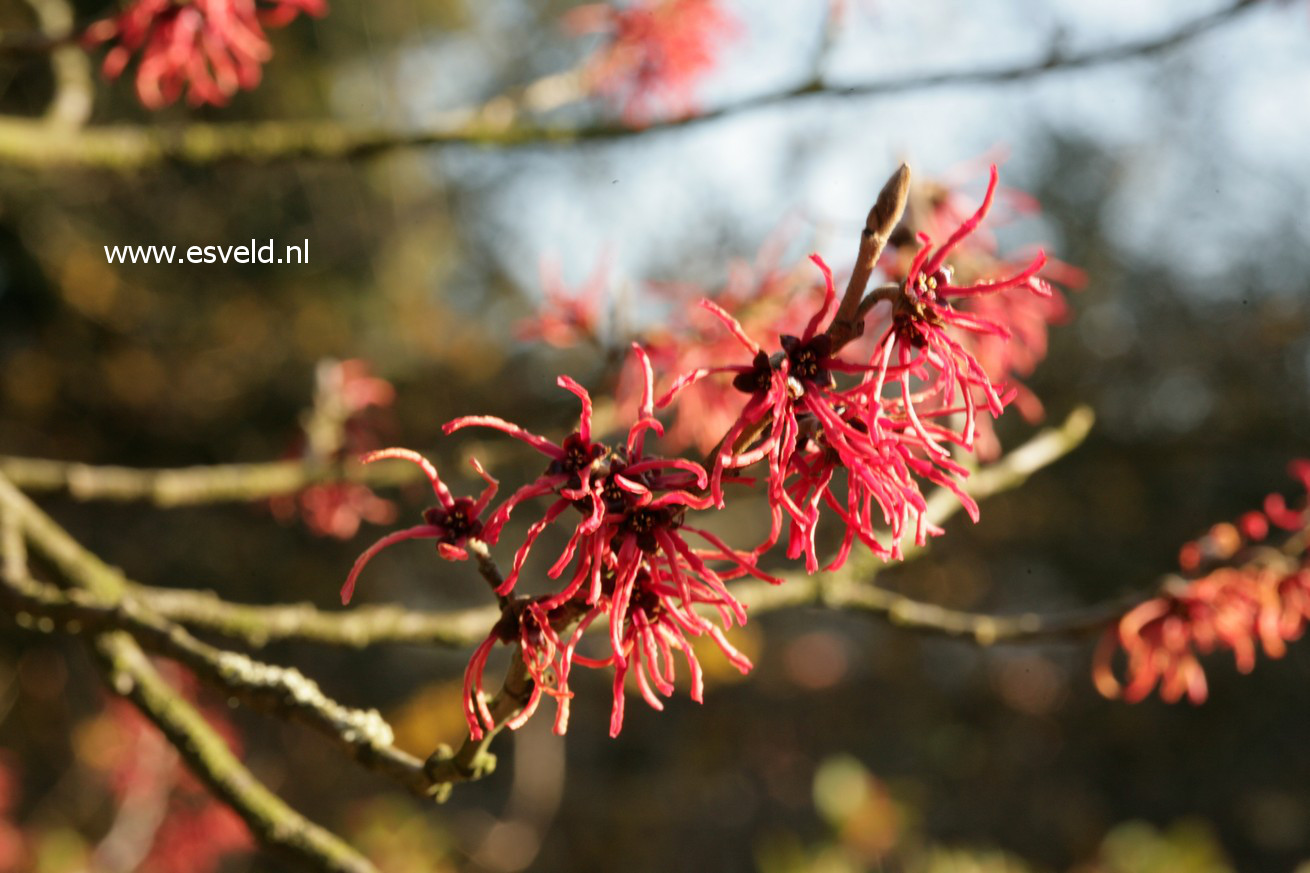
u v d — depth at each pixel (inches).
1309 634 338.3
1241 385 323.3
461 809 302.8
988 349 76.4
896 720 347.6
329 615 81.2
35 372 305.7
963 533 328.5
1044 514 333.1
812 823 316.5
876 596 83.6
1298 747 334.0
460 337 335.0
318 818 299.6
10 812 252.8
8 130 108.0
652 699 40.7
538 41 390.6
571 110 168.2
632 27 125.0
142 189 298.2
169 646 64.0
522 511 263.6
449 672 364.2
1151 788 331.9
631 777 317.7
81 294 294.5
